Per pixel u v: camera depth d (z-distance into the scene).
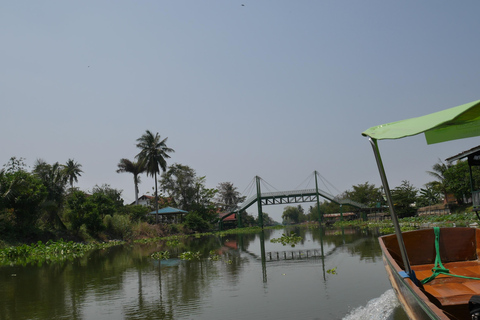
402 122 5.20
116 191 63.31
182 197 75.00
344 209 94.12
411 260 8.49
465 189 35.06
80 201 38.34
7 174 32.84
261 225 64.88
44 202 34.53
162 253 21.05
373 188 77.44
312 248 21.73
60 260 21.78
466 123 5.84
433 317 4.24
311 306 8.26
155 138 56.31
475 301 4.16
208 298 9.64
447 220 34.06
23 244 29.20
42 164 46.25
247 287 10.84
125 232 43.75
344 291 9.51
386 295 8.77
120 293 10.83
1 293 11.59
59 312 8.92
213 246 28.44
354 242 23.61
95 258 22.14
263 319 7.54
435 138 6.14
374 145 5.41
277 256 18.61
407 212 54.03
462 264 8.14
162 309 8.77
